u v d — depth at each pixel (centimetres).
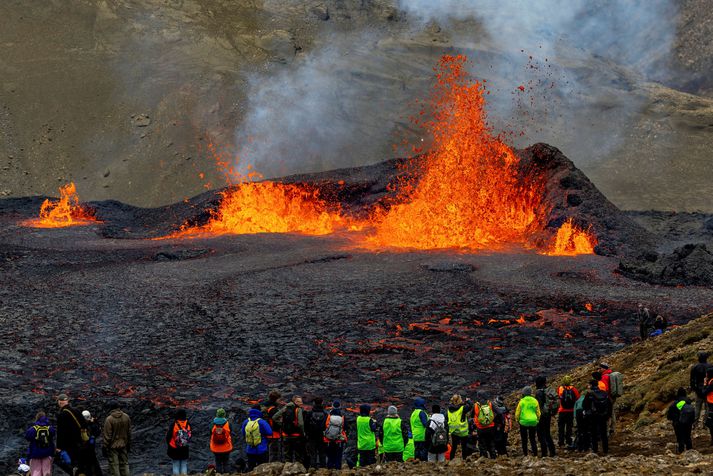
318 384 3375
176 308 4853
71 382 3341
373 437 1788
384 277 5762
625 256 6681
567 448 1894
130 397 3106
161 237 8112
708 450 1596
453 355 3844
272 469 1496
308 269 6050
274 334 4241
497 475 1388
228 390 3262
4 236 7738
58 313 4697
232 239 7475
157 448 2644
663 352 2614
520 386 3278
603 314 4675
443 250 6894
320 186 9069
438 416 1719
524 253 6769
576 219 7144
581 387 2598
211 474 1598
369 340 4131
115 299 5109
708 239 7969
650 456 1540
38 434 1689
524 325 4450
